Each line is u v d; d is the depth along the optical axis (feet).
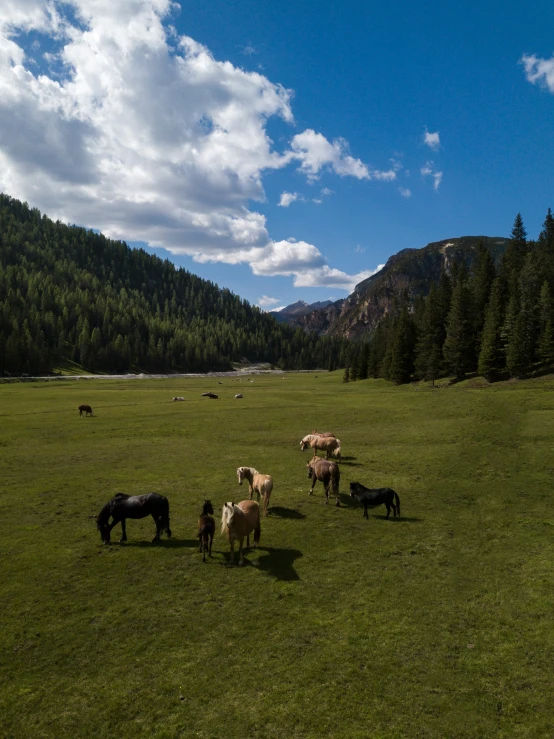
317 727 29.53
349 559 54.60
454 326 304.71
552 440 113.70
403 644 37.88
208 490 82.48
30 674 35.06
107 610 43.75
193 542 60.29
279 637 39.06
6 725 30.19
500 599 44.70
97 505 74.33
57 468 97.76
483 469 93.91
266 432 142.31
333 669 34.96
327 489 76.43
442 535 61.98
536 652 36.50
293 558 54.90
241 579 49.67
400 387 311.27
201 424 155.33
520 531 62.18
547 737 28.25
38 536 61.87
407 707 31.17
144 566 53.06
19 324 612.29
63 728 29.91
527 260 355.15
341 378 540.11
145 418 168.04
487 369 272.92
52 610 43.75
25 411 185.57
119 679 34.37
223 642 38.60
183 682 33.91
